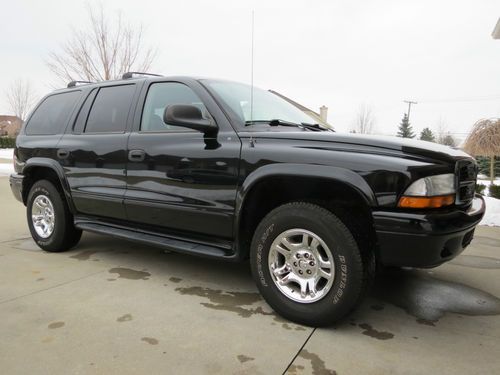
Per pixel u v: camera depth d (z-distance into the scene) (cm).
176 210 312
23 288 318
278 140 269
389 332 254
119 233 359
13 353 222
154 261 396
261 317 272
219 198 288
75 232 424
